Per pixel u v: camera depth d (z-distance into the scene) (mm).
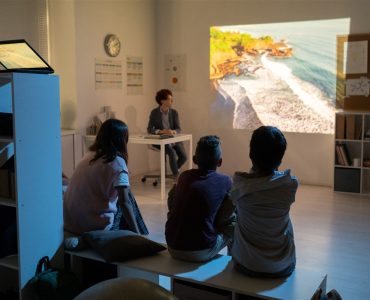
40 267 2701
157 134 6398
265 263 2348
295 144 6871
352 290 3262
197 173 2691
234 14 7082
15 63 2607
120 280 1628
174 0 7488
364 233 4543
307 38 6617
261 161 2320
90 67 6527
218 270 2516
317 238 4391
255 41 6980
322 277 2436
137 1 7262
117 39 6922
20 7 5906
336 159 6297
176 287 2527
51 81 2680
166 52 7668
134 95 7363
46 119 2668
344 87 6426
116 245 2678
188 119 7637
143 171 7621
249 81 7098
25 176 2559
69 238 2859
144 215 5160
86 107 6508
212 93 7398
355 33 6293
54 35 6336
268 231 2340
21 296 2609
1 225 2818
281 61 6836
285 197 2314
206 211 2592
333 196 6055
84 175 3004
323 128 6652
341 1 6340
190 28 7434
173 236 2639
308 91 6695
